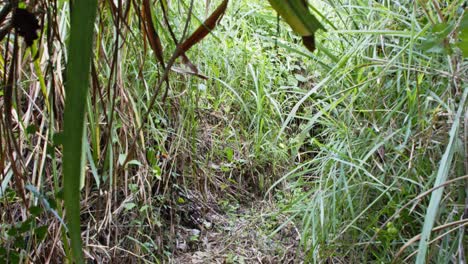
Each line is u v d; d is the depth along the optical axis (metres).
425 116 1.86
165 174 2.33
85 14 0.45
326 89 2.34
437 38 1.33
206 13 1.37
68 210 0.44
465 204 1.53
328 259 1.95
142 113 2.20
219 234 2.36
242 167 2.69
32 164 1.75
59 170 1.78
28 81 1.65
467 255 1.54
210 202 2.51
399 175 1.91
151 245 2.08
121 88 1.77
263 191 2.64
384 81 2.09
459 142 1.63
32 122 1.77
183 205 2.40
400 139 1.96
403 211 1.80
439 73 1.82
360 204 1.94
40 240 1.61
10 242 1.58
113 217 1.96
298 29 0.57
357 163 2.00
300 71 3.17
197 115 2.64
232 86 2.86
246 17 3.24
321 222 1.87
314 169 2.26
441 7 2.10
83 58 0.45
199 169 2.52
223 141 2.72
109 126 0.88
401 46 2.13
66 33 1.78
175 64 2.32
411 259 1.74
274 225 2.37
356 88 2.18
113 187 1.95
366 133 2.06
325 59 2.68
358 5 2.54
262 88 2.79
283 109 2.91
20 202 1.69
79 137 0.44
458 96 1.74
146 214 2.07
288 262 2.16
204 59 2.71
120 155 1.87
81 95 0.44
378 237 1.87
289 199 2.49
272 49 3.14
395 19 2.22
